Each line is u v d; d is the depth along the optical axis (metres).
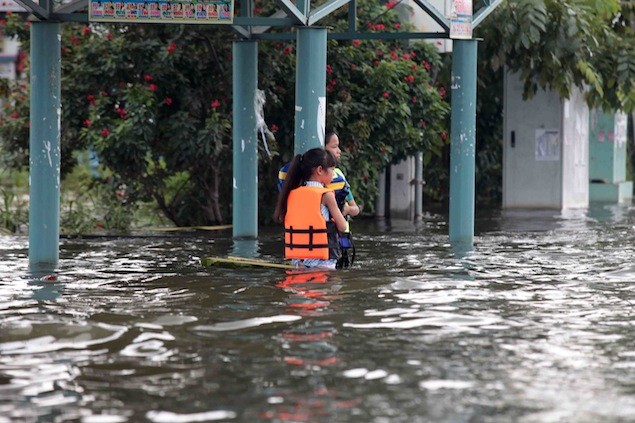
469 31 18.16
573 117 28.44
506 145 28.06
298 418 7.46
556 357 9.32
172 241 19.50
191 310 11.52
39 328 10.44
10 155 23.55
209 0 14.95
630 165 37.62
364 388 8.24
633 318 11.16
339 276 14.07
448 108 23.94
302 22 15.22
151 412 7.61
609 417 7.48
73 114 22.12
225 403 7.83
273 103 22.03
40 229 15.93
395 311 11.46
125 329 10.45
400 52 23.56
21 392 8.16
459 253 17.17
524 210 27.66
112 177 22.62
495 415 7.53
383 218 25.20
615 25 26.73
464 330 10.48
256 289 12.96
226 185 23.81
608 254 17.19
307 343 9.83
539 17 22.95
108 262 16.03
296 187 14.90
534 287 13.30
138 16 15.02
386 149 22.97
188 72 22.03
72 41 22.31
